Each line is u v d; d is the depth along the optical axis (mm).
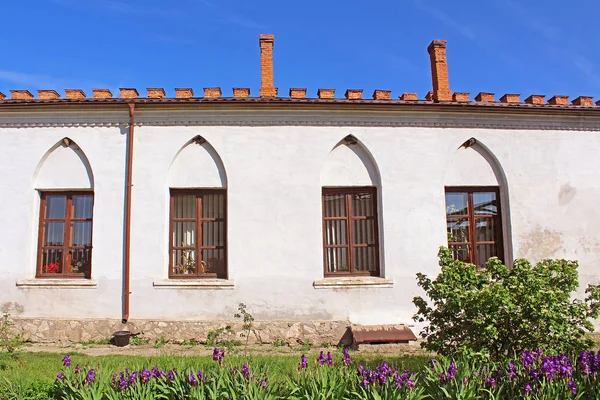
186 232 12180
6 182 11898
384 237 12055
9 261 11680
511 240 12375
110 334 11422
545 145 12820
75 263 12039
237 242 11805
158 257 11711
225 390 5574
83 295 11594
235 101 11812
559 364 5703
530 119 12797
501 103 12477
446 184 12484
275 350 10906
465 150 12703
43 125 12062
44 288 11602
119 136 12070
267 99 11859
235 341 11438
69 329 11430
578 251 12539
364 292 11852
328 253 12273
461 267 7355
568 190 12734
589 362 5871
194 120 12109
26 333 11391
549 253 12438
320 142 12227
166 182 11992
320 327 11562
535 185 12648
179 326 11438
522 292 6852
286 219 11945
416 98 12797
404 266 12000
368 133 12352
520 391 5441
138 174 11930
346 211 12414
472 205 12719
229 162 12023
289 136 12188
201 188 12148
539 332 6918
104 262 11672
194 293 11648
